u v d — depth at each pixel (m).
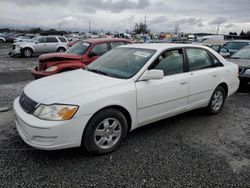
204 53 4.88
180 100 4.30
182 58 4.40
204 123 4.77
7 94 6.71
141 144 3.83
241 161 3.40
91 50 7.63
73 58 7.23
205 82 4.71
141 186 2.82
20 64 14.01
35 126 2.98
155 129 4.42
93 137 3.30
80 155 3.44
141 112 3.77
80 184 2.83
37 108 3.12
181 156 3.49
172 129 4.44
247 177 3.04
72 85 3.51
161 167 3.20
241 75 7.25
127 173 3.06
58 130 3.00
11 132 4.13
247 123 4.83
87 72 4.23
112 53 4.71
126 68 3.97
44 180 2.88
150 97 3.81
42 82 3.86
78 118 3.10
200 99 4.73
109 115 3.40
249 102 6.34
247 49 9.00
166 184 2.87
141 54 4.16
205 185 2.87
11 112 5.13
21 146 3.65
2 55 20.03
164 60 4.12
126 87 3.55
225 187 2.85
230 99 6.61
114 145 3.55
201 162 3.34
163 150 3.65
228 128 4.55
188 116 5.14
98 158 3.39
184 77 4.29
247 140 4.08
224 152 3.64
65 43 19.70
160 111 4.04
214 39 17.50
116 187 2.79
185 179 2.96
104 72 4.08
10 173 2.99
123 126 3.60
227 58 8.62
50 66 6.89
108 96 3.33
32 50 18.53
